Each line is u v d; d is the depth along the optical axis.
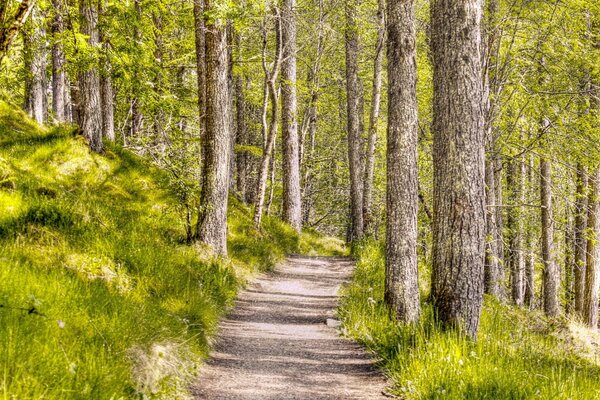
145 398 4.50
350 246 21.22
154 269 8.27
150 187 13.55
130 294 6.99
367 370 6.79
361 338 8.13
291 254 19.30
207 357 6.68
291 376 6.38
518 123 14.06
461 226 6.88
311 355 7.38
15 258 6.19
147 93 11.63
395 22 8.70
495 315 10.58
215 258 11.18
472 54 6.83
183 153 11.87
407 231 8.85
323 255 21.22
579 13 13.21
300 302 11.13
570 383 5.89
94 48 10.45
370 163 20.11
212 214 11.63
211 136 11.73
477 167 6.88
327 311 10.42
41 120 15.18
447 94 6.90
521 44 13.34
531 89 13.73
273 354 7.28
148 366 5.01
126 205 12.27
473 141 6.86
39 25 10.39
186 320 6.81
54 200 8.78
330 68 29.58
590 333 13.84
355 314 8.90
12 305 4.56
